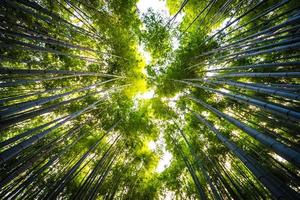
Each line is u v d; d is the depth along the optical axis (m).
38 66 7.72
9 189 4.56
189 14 10.81
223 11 7.41
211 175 7.89
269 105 3.75
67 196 7.04
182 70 9.61
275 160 5.79
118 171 8.84
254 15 8.09
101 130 9.47
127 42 10.12
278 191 2.71
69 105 8.68
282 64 4.54
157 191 10.34
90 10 8.95
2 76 5.01
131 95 11.05
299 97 3.15
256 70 8.05
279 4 4.91
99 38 8.89
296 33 4.20
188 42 9.51
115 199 8.39
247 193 5.83
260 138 3.25
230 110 8.98
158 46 10.62
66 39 8.59
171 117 10.37
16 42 4.54
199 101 7.80
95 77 9.73
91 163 8.77
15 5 4.48
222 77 7.10
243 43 6.07
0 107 3.46
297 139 6.05
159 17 10.31
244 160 3.74
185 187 9.65
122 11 9.54
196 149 9.02
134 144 10.09
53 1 7.02
